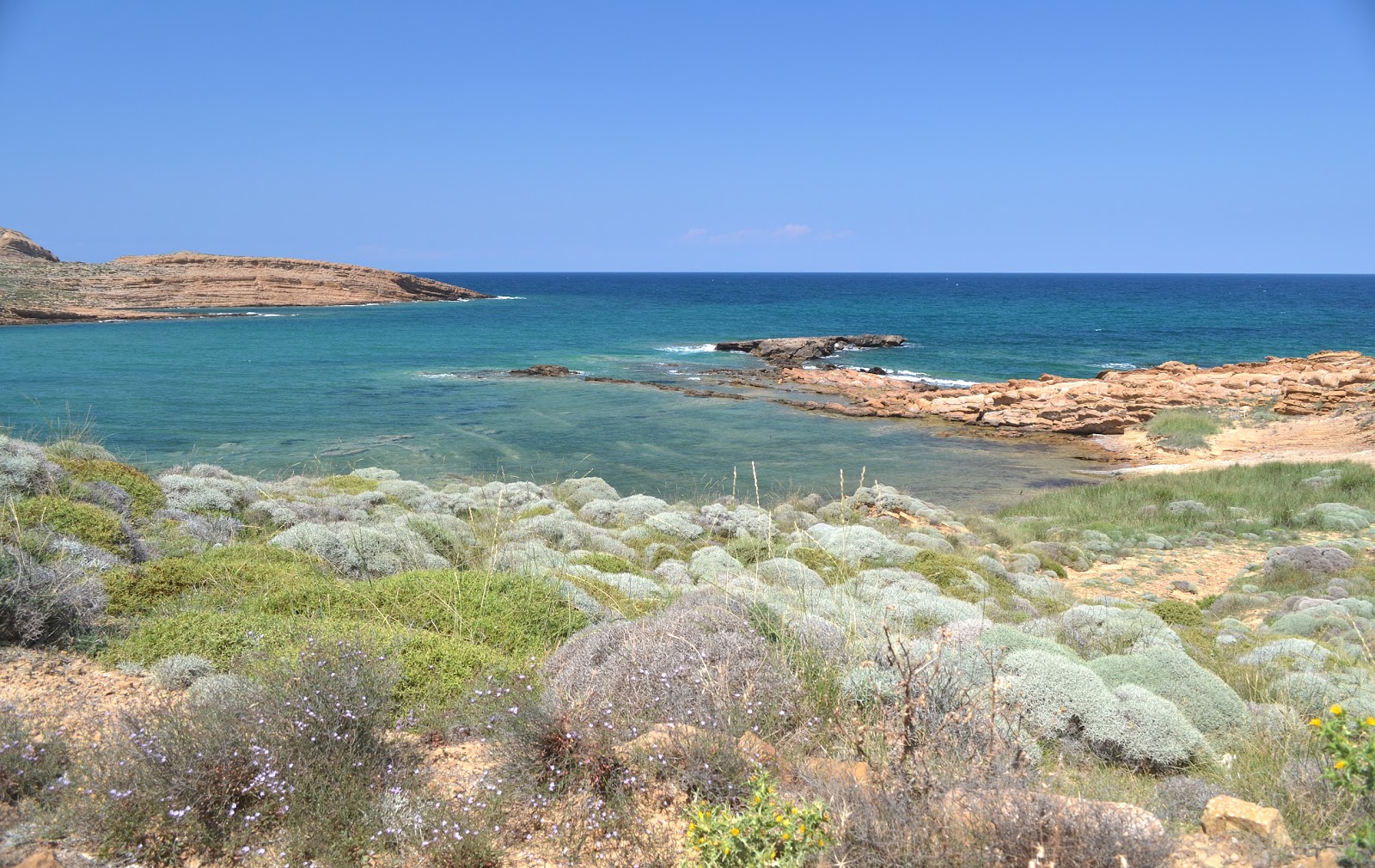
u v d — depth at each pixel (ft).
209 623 19.69
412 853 11.58
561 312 346.33
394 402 119.85
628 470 83.25
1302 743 16.90
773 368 166.81
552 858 11.66
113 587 21.83
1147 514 64.75
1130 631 27.07
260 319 281.13
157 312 290.97
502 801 12.68
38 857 10.14
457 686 17.65
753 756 13.46
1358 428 93.97
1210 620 37.06
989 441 103.91
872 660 17.58
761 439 100.89
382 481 52.01
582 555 35.01
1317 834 12.08
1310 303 454.40
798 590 27.81
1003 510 70.13
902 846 10.25
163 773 12.05
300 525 29.68
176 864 11.25
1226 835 11.56
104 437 87.25
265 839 11.79
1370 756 10.81
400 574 25.39
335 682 14.26
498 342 214.69
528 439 96.58
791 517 54.34
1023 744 14.55
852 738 13.50
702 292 598.75
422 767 14.06
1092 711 17.48
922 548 44.19
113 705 15.98
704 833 11.15
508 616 22.94
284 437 92.48
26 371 142.41
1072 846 10.03
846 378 147.74
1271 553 47.67
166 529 29.91
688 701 15.69
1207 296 533.96
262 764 12.51
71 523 24.88
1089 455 96.84
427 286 426.10
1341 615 33.24
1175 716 17.61
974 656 18.42
